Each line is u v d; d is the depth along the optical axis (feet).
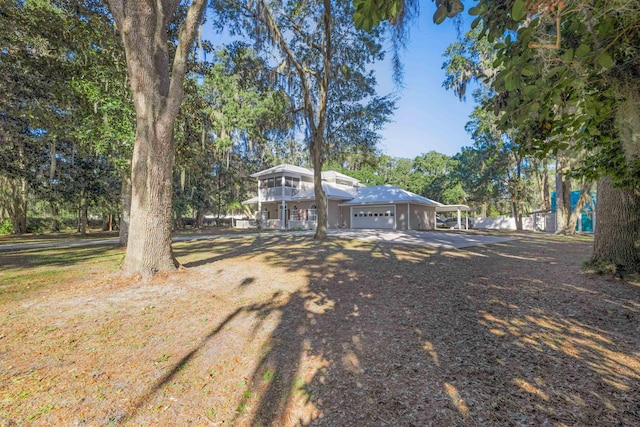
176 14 37.04
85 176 67.05
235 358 10.49
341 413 7.59
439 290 18.34
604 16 4.49
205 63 41.19
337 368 9.70
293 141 61.46
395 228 84.33
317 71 47.85
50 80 31.86
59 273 23.49
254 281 20.83
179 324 13.44
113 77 33.12
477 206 126.41
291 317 14.23
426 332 12.26
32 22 27.66
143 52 20.04
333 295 17.66
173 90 20.79
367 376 9.18
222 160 82.43
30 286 19.47
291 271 24.12
